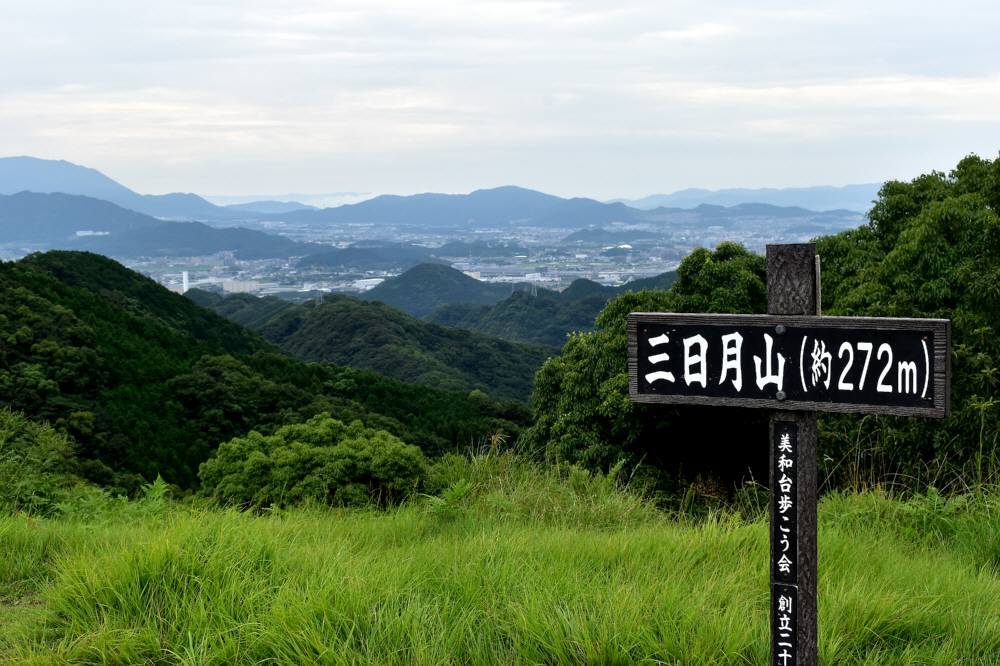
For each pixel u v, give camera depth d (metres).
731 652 3.29
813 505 2.74
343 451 9.73
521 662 3.37
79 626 3.73
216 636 3.52
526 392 77.06
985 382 9.98
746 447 15.80
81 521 6.11
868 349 2.59
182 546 4.27
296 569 4.18
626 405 15.03
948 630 3.75
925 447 9.45
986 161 15.25
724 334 2.80
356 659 3.30
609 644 3.32
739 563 4.60
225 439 29.61
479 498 7.33
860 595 3.94
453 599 3.94
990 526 5.66
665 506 10.50
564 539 5.15
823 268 15.74
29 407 25.41
